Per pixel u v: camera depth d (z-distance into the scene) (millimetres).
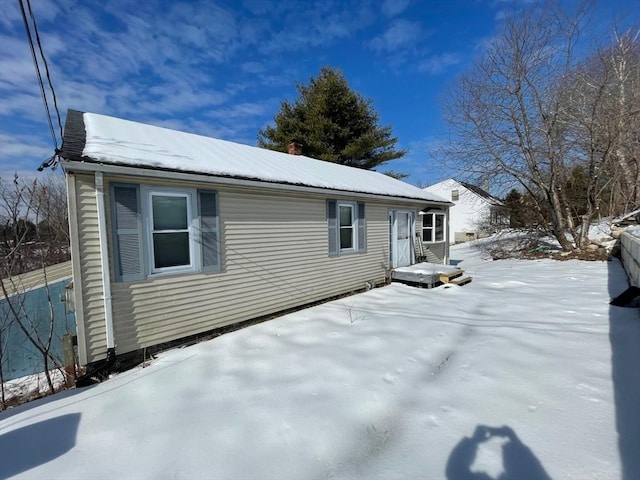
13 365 5391
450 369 3699
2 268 5668
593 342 4199
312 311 6543
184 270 5066
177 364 4188
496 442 2410
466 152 15289
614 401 2842
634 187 14797
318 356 4176
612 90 12891
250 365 4027
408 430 2629
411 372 3654
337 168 10898
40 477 2291
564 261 12734
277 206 6535
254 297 6133
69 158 3857
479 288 8562
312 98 19406
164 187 4805
